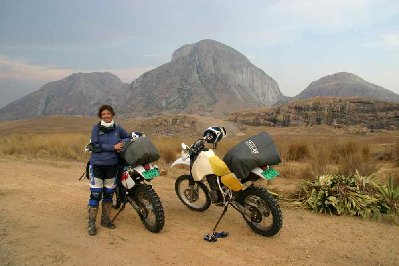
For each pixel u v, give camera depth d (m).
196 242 5.86
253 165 5.77
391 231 6.45
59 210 7.48
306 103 94.62
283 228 6.51
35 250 5.40
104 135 6.30
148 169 6.15
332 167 11.82
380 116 81.62
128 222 6.79
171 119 44.47
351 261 5.27
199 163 6.53
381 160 14.31
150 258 5.26
